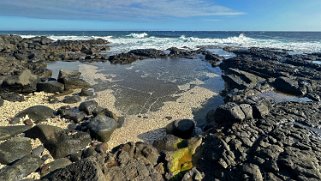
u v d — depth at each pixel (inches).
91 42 2935.5
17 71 1262.3
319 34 5516.7
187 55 2203.5
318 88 1014.4
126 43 3149.6
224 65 1684.3
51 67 1633.9
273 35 4977.9
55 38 3722.9
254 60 1637.6
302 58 1695.4
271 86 1073.5
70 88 1103.0
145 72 1519.4
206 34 5270.7
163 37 3983.8
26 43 2432.3
